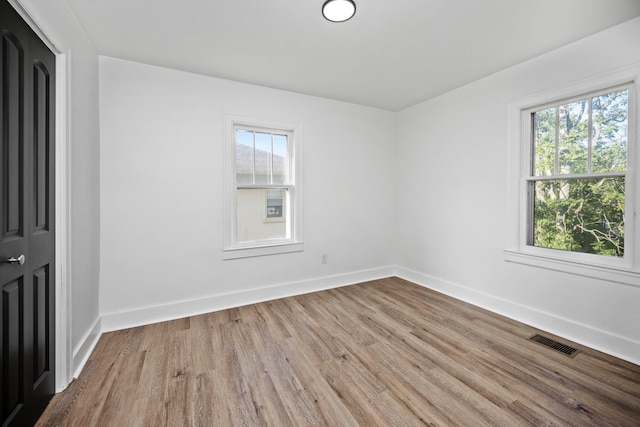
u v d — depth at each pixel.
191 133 2.77
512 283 2.71
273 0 1.76
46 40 1.49
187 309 2.77
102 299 2.43
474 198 3.05
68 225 1.67
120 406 1.54
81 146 1.96
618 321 2.04
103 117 2.42
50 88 1.55
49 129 1.54
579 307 2.24
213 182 2.88
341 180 3.70
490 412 1.50
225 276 2.96
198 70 2.73
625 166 2.06
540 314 2.47
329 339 2.29
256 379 1.78
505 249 2.76
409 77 2.93
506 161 2.74
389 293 3.41
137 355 2.05
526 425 1.41
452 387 1.70
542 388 1.69
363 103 3.75
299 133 3.37
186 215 2.76
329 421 1.44
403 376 1.81
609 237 2.16
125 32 2.09
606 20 1.96
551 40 2.22
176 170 2.71
